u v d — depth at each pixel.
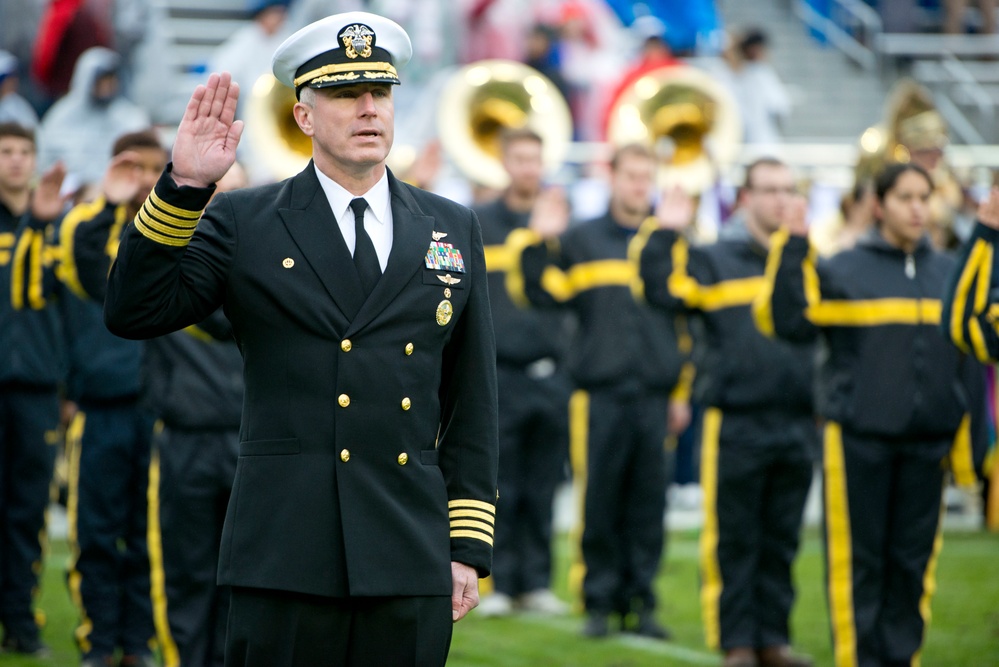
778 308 12.55
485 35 27.97
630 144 16.12
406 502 7.04
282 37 26.23
